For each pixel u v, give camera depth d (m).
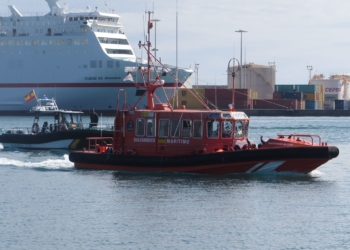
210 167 72.88
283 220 55.06
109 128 113.06
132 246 48.47
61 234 51.34
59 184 70.62
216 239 50.00
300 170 71.94
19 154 103.19
